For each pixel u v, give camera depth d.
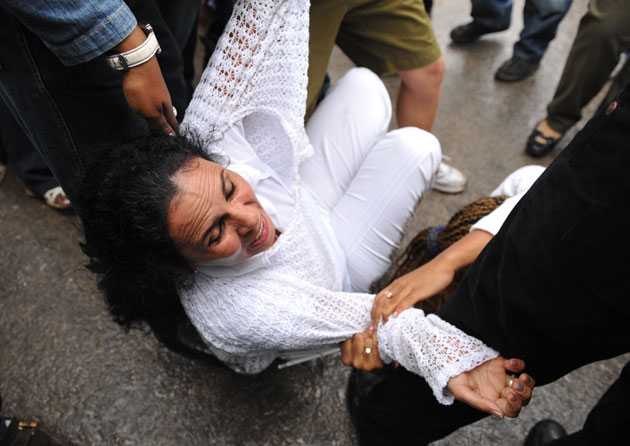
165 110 1.07
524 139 2.38
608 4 1.80
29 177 1.92
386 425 1.31
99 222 0.98
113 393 1.59
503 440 1.51
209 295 1.15
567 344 0.89
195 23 1.87
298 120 1.28
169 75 1.34
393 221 1.53
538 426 1.49
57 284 1.82
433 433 1.24
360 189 1.53
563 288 0.79
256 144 1.34
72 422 1.54
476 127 2.43
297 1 1.16
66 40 0.91
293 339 1.17
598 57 1.88
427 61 1.70
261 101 1.24
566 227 0.75
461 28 2.82
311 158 1.58
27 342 1.70
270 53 1.19
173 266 1.05
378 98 1.57
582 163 0.74
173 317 1.35
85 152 1.25
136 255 1.00
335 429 1.54
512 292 0.86
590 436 1.00
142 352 1.67
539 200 0.82
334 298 1.22
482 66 2.74
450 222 1.47
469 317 1.00
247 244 1.07
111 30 0.91
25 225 1.99
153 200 0.93
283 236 1.17
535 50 2.54
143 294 1.09
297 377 1.63
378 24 1.62
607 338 0.82
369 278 1.58
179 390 1.60
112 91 1.17
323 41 1.52
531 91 2.60
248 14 1.15
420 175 1.49
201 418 1.55
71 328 1.72
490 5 2.59
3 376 1.63
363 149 1.57
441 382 0.98
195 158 1.00
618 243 0.70
